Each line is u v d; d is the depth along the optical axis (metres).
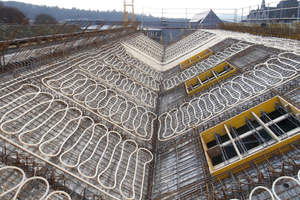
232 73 16.41
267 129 9.46
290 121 10.64
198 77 19.27
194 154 10.91
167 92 19.59
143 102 16.42
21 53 16.11
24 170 7.77
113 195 8.81
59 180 8.26
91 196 8.28
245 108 11.84
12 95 11.20
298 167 7.34
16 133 8.70
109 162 9.66
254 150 9.09
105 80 16.25
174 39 71.44
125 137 12.09
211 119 12.61
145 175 10.68
